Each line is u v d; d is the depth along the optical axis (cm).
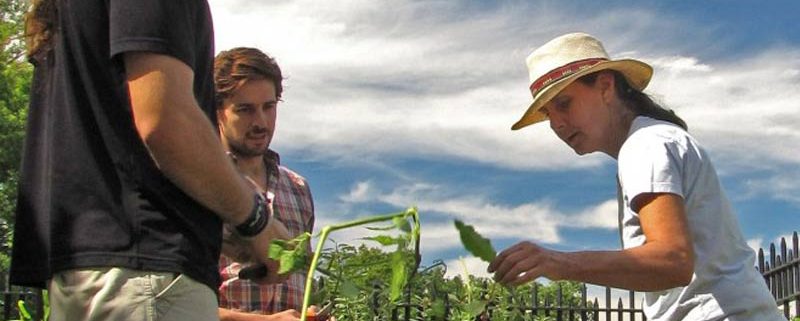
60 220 207
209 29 222
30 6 226
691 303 313
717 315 310
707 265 309
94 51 209
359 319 266
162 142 198
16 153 2564
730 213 317
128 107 206
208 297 208
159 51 201
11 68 2597
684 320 315
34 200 219
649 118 322
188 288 203
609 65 331
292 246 190
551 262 258
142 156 205
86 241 203
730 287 311
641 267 283
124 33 201
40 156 222
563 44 344
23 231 220
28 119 227
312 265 179
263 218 217
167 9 204
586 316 1205
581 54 340
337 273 186
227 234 224
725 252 312
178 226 205
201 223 207
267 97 384
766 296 319
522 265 251
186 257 203
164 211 205
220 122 388
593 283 278
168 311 201
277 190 402
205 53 220
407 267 175
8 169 2591
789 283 1251
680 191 299
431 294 205
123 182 205
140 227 203
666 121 326
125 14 203
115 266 201
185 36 206
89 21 210
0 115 2567
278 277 225
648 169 300
